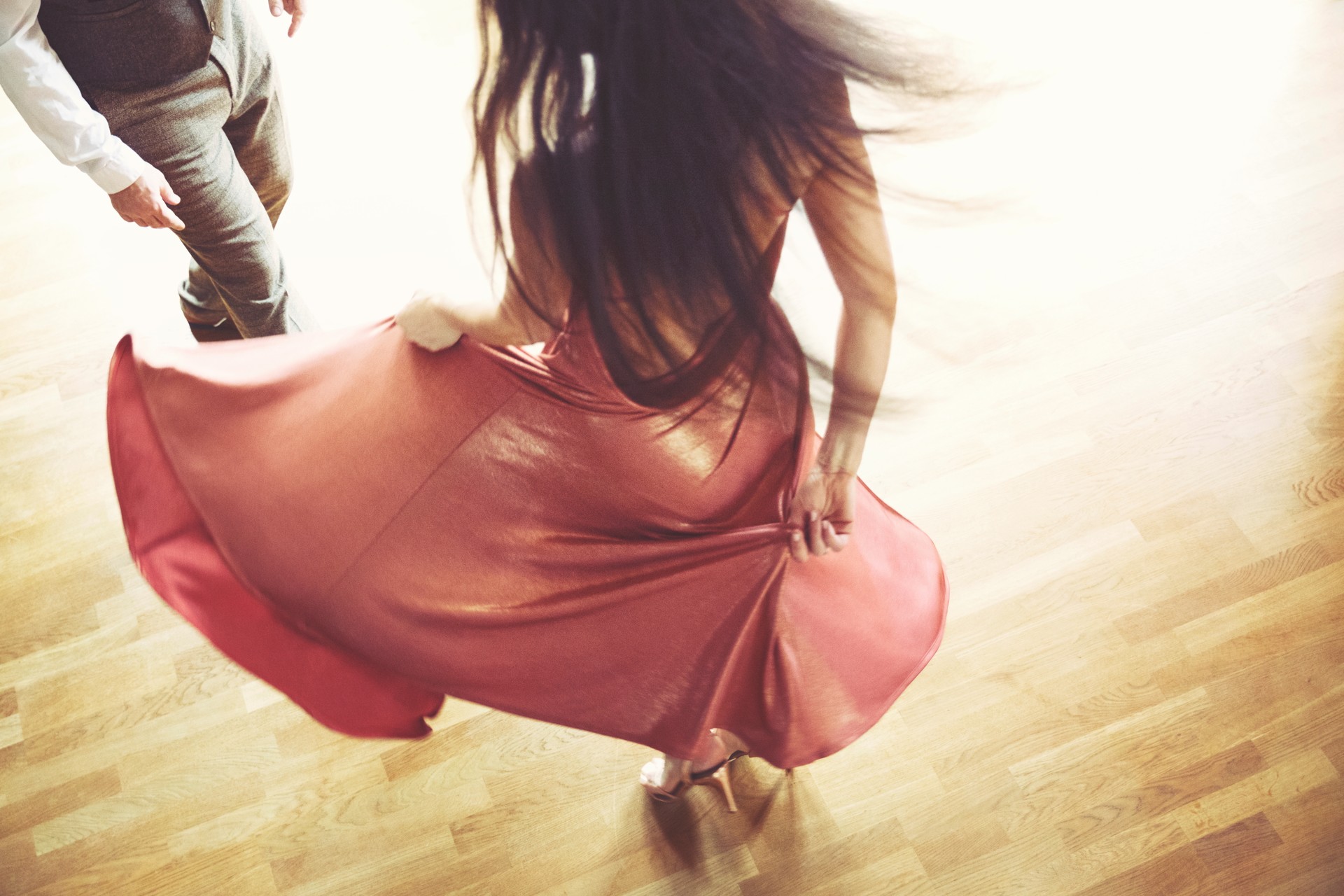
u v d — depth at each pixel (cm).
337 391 132
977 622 196
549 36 82
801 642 142
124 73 162
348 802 183
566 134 86
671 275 93
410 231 245
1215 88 258
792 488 130
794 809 182
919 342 226
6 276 238
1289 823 178
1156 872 175
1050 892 174
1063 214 240
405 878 178
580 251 92
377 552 126
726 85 85
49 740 188
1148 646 193
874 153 113
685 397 106
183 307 224
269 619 133
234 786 184
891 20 93
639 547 128
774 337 107
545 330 110
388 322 135
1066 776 183
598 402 118
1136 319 227
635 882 178
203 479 134
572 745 188
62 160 161
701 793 183
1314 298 228
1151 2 273
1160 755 184
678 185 87
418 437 125
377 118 262
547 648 133
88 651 195
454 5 280
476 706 191
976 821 180
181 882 177
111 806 183
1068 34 267
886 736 187
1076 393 219
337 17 278
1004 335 226
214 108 174
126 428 142
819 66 90
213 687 192
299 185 252
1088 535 204
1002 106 253
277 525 129
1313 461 210
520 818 182
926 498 209
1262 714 186
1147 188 244
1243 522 204
